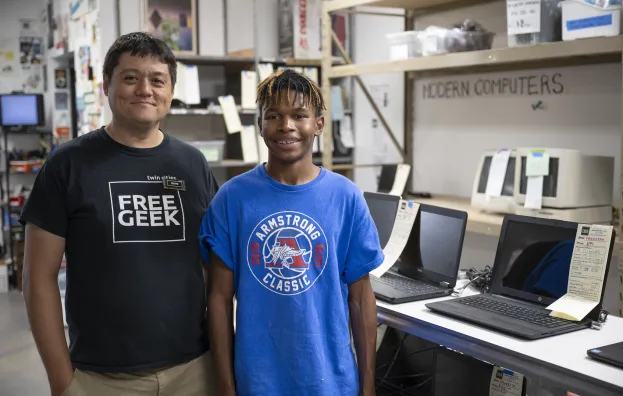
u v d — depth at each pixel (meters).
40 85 6.75
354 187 1.70
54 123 6.35
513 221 2.21
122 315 1.63
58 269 1.66
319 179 1.66
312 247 1.61
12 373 3.86
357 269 1.68
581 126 3.30
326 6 3.89
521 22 2.75
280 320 1.61
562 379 1.60
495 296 2.19
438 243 2.40
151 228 1.66
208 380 1.77
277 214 1.62
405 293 2.24
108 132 1.70
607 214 2.94
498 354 1.75
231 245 1.65
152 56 1.66
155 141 1.75
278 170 1.65
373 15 4.48
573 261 1.98
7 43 6.62
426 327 1.97
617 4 2.42
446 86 4.10
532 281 2.11
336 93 4.72
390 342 2.68
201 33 4.38
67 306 1.68
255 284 1.62
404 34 3.42
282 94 1.59
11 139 6.51
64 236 1.64
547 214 2.87
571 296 1.97
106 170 1.65
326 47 3.93
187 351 1.72
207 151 4.32
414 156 4.42
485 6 3.77
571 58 3.28
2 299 5.53
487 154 3.28
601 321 1.93
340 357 1.64
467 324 1.94
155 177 1.70
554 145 3.45
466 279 2.51
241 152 4.60
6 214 6.13
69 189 1.62
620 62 3.08
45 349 1.61
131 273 1.63
